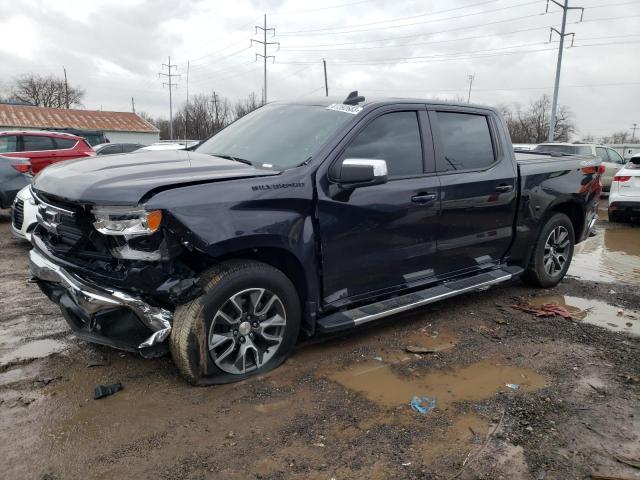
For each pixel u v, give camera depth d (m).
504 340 4.19
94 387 3.19
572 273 6.62
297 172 3.35
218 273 3.09
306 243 3.36
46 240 3.45
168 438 2.70
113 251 2.94
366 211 3.64
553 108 35.59
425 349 3.93
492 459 2.60
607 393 3.32
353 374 3.50
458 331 4.36
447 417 2.99
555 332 4.39
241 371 3.32
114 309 2.95
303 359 3.70
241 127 4.38
